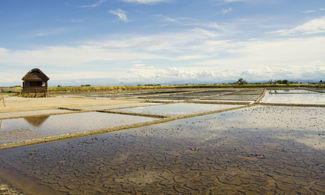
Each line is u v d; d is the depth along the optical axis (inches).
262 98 875.4
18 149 207.3
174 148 210.4
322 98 860.0
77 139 243.8
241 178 146.3
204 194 126.2
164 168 163.0
